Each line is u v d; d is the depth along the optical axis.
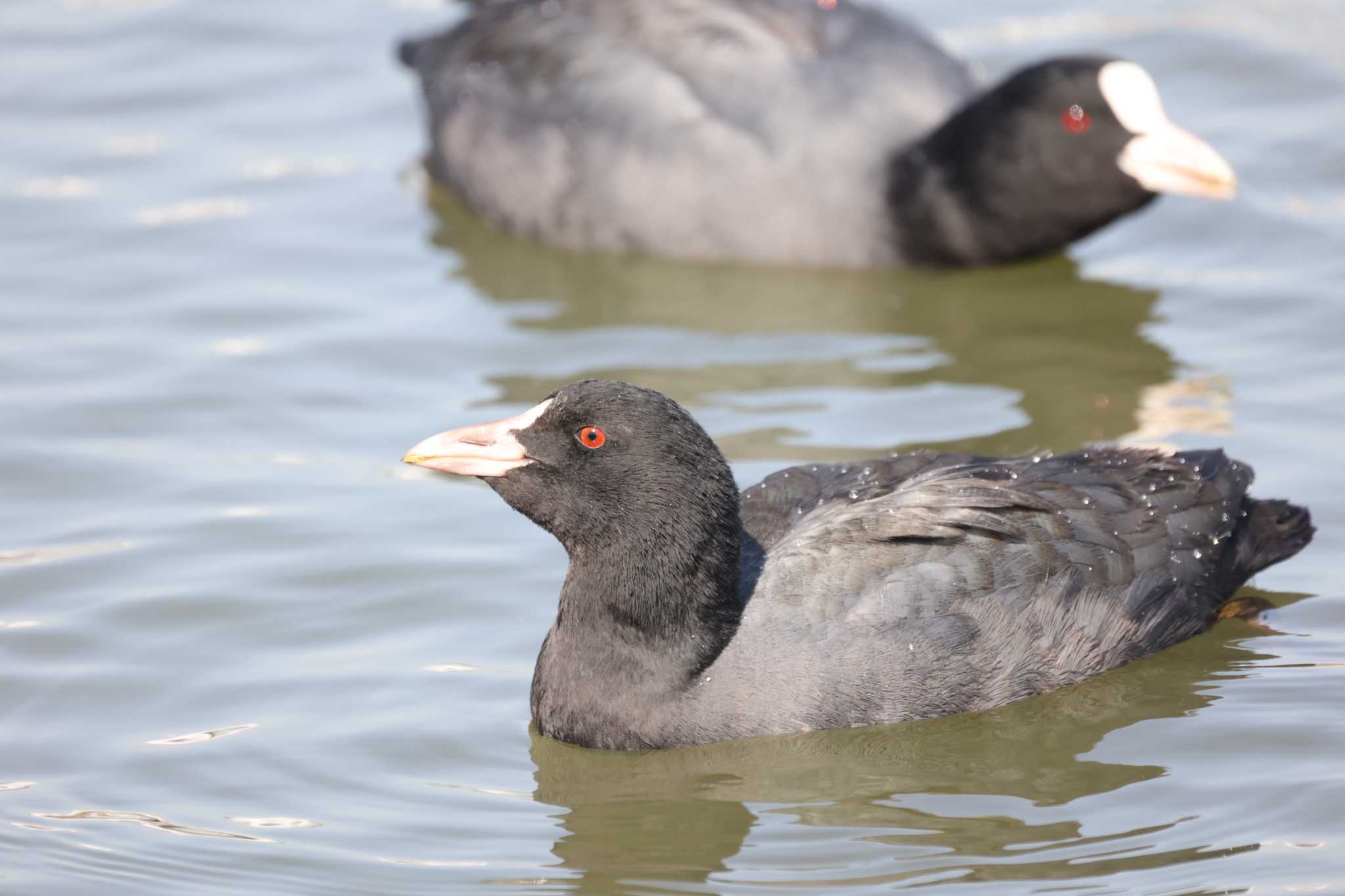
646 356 16.31
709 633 11.47
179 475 14.56
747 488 13.16
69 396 15.66
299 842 10.54
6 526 13.89
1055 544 11.87
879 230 18.02
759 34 18.56
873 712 11.45
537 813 10.82
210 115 20.56
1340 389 15.16
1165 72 20.31
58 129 20.23
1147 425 14.77
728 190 17.97
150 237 18.34
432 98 19.59
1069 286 17.62
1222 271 17.45
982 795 10.85
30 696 11.95
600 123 18.28
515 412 15.28
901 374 15.95
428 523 13.96
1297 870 9.88
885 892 9.84
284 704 11.91
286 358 16.28
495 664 12.30
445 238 18.78
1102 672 12.05
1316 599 12.75
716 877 10.09
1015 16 21.70
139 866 10.32
